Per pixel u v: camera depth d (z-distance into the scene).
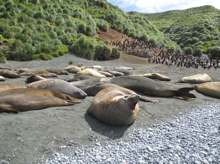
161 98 6.02
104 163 2.54
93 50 19.75
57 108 4.55
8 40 15.82
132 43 30.03
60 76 9.87
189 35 67.12
